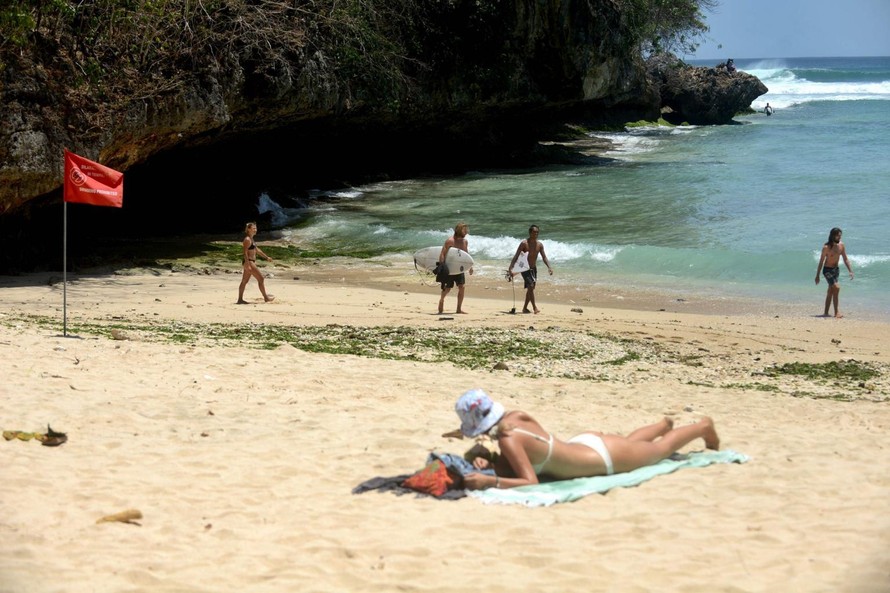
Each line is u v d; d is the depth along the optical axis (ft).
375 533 17.88
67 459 22.50
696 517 18.90
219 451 23.62
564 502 19.81
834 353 47.16
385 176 129.90
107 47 71.97
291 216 98.58
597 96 156.15
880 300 60.95
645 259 74.18
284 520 18.69
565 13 137.69
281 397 30.04
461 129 139.64
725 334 51.31
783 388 38.63
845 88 350.23
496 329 50.29
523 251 56.29
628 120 210.59
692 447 25.50
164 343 39.86
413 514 18.99
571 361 42.68
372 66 103.65
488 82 129.29
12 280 64.18
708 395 35.35
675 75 221.87
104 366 33.06
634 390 35.81
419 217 97.96
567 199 108.06
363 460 23.20
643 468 22.24
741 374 41.81
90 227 84.89
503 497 19.79
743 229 85.61
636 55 184.96
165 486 20.77
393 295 62.69
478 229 89.86
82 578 15.44
